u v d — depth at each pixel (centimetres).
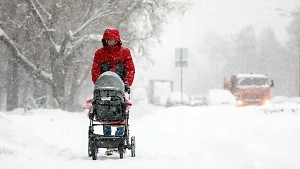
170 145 2603
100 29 9350
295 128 2330
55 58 9019
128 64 2125
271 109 4403
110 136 1948
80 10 9456
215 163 1753
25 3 9156
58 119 5050
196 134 3106
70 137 3112
